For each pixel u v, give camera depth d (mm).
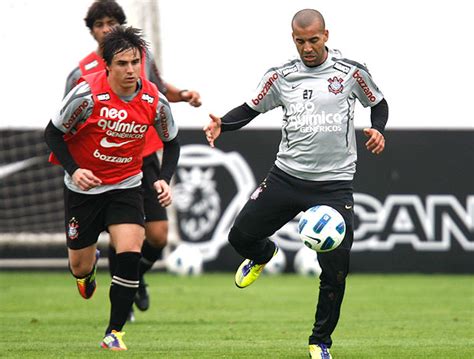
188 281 53625
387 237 59281
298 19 24109
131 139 25938
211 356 24797
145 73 32406
